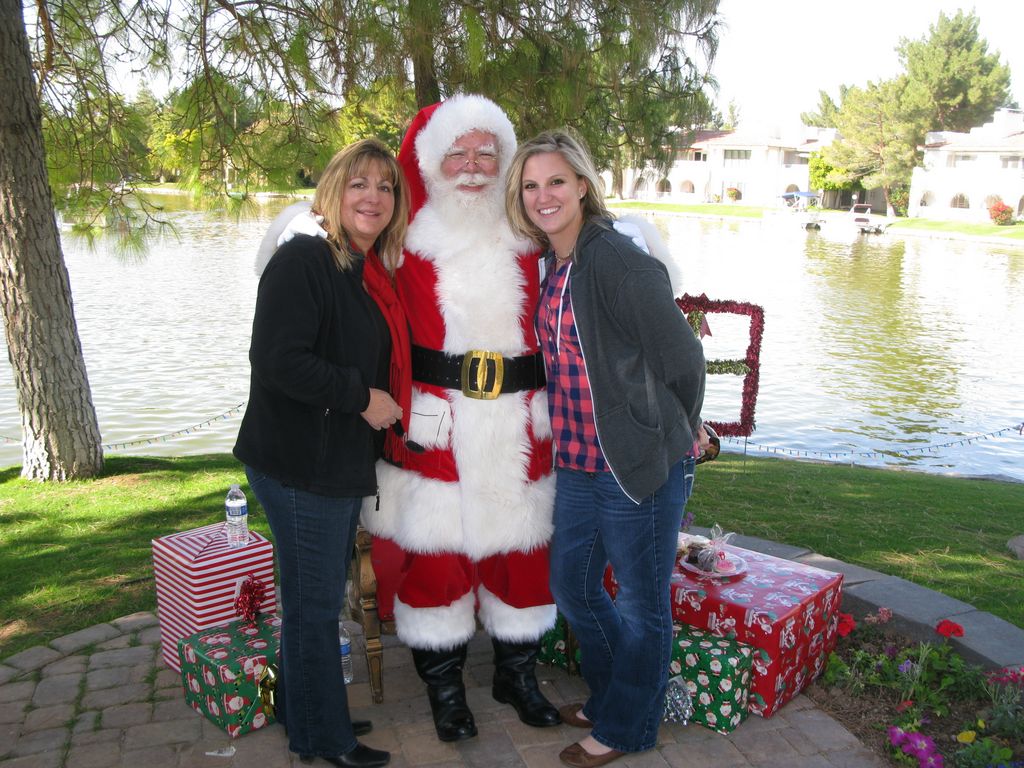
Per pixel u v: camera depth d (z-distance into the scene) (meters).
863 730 2.64
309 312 2.15
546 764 2.49
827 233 42.19
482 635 3.30
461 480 2.56
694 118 6.02
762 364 13.59
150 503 4.98
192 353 11.96
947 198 47.81
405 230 2.52
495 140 2.59
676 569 2.96
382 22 4.86
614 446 2.23
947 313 19.39
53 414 5.42
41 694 2.79
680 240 36.03
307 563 2.29
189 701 2.73
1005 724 2.53
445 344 2.55
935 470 8.52
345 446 2.28
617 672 2.43
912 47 49.88
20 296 5.20
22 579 3.77
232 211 5.75
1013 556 4.22
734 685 2.59
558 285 2.36
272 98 5.59
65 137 5.80
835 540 4.34
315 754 2.42
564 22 5.10
